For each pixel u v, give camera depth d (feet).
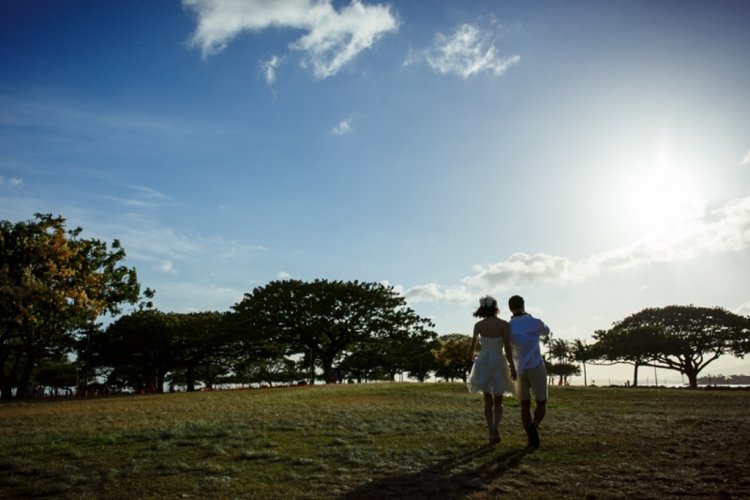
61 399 87.15
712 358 233.96
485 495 13.82
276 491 14.44
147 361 214.90
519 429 25.82
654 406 46.19
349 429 26.27
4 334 115.65
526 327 21.52
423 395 64.23
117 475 16.56
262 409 39.86
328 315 188.55
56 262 114.01
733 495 13.52
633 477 15.47
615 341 240.12
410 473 16.31
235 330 190.90
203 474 16.57
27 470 17.34
